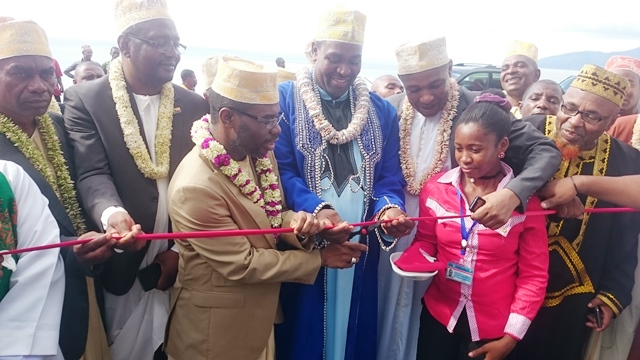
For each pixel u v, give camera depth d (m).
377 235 2.40
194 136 2.05
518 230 2.11
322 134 2.38
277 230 1.96
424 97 2.51
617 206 2.29
